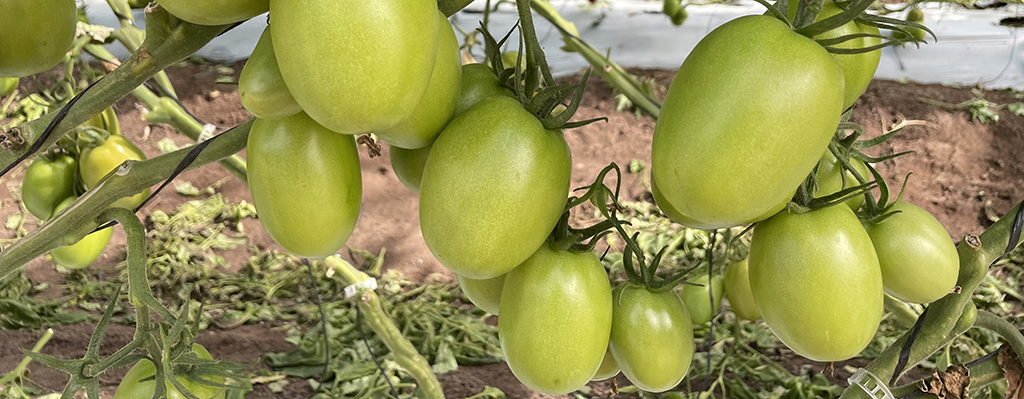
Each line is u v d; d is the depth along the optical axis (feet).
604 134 5.95
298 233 1.18
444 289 4.70
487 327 4.31
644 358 1.34
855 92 1.22
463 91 1.21
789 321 1.19
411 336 4.24
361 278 2.95
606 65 3.15
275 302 4.62
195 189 5.70
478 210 1.07
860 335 1.18
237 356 3.96
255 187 1.17
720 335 4.09
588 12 6.79
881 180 1.31
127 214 1.29
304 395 3.67
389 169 5.75
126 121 6.05
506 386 3.76
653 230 5.09
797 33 1.00
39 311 4.18
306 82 0.91
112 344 3.82
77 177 2.43
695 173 0.98
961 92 6.18
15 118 5.81
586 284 1.22
